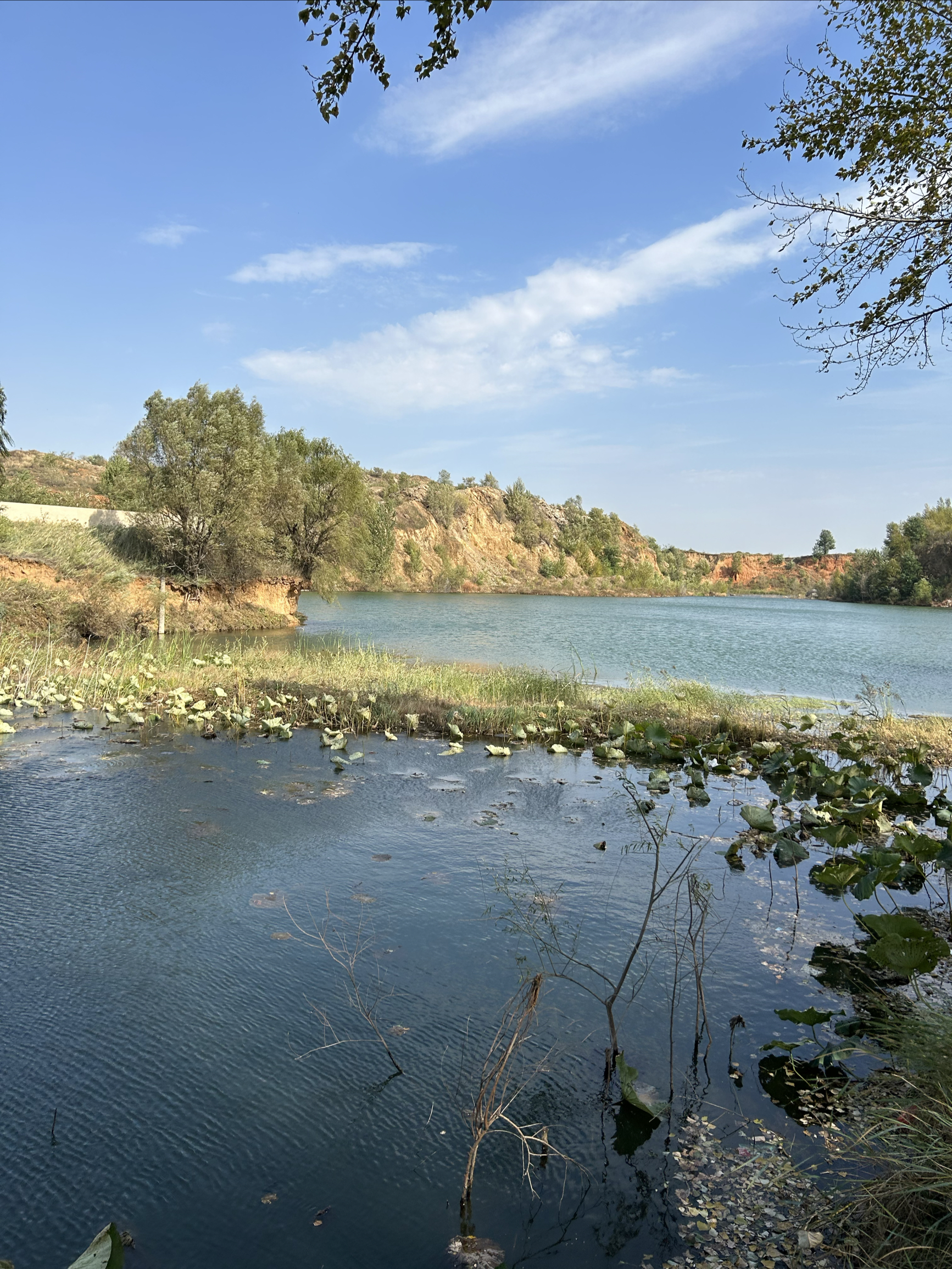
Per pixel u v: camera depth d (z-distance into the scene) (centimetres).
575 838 768
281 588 3825
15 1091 381
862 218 726
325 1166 338
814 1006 472
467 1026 441
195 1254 289
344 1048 420
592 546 13225
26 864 661
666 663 2659
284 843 724
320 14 520
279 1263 285
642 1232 303
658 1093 386
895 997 476
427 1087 391
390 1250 292
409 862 685
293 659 1878
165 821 777
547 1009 461
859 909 627
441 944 536
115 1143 348
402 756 1103
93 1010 451
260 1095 383
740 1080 400
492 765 1075
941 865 709
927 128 687
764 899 644
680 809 895
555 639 3472
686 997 481
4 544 2497
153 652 2033
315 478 4012
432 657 2544
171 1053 413
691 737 1255
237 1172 333
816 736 1316
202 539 3216
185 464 3164
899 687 2177
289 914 578
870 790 916
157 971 495
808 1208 312
